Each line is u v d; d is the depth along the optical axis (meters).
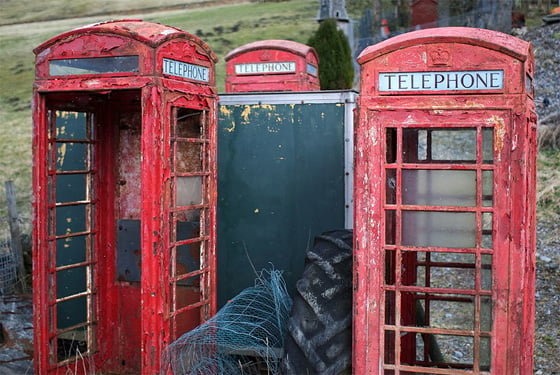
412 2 17.44
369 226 3.63
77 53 4.21
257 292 4.89
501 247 3.49
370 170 3.62
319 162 5.25
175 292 4.29
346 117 5.18
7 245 8.29
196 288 4.81
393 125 3.59
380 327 3.64
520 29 15.37
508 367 3.50
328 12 17.11
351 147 5.17
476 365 3.56
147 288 4.05
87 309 5.07
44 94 4.41
